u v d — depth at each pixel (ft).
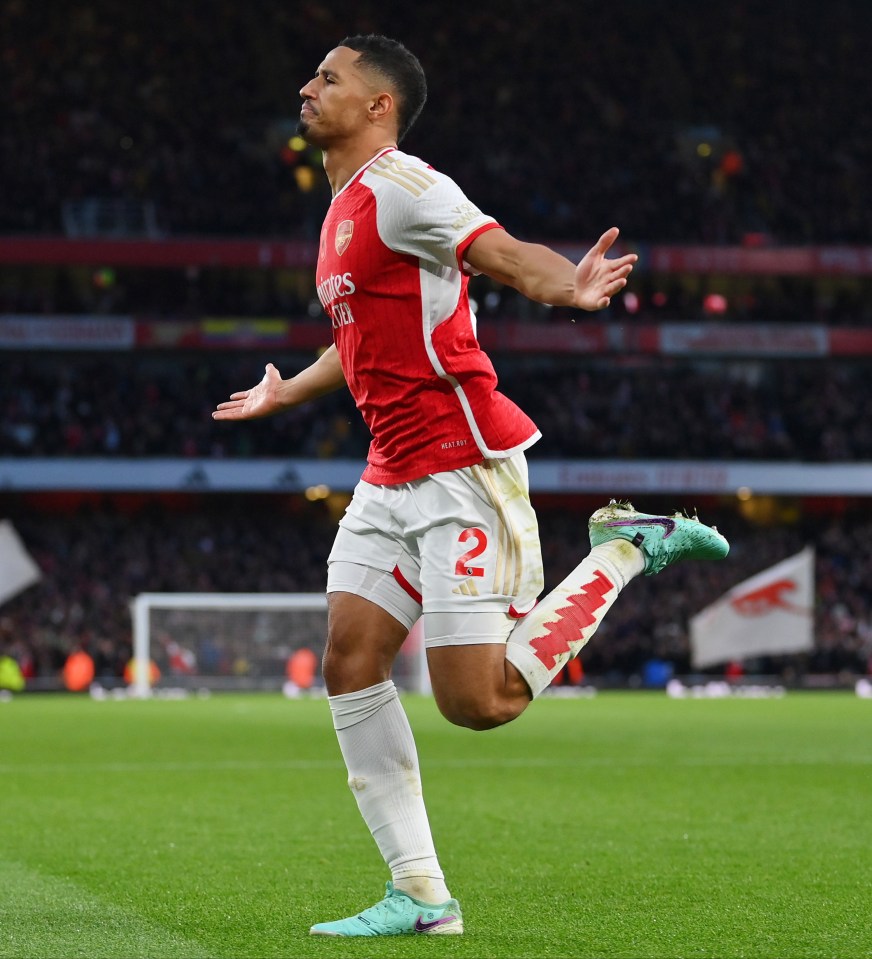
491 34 219.20
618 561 22.44
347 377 22.68
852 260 198.59
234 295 195.93
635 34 223.71
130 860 32.89
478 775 56.90
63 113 199.31
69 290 190.29
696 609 181.47
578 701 135.23
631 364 207.00
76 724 93.81
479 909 25.76
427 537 21.65
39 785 52.42
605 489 189.26
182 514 193.77
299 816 42.47
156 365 196.95
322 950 21.01
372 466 22.62
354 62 21.84
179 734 83.46
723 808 44.73
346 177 22.11
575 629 21.77
